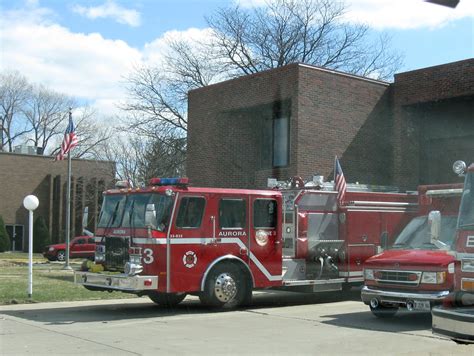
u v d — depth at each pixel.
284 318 11.23
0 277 20.00
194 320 10.98
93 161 44.56
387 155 21.23
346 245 14.27
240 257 12.49
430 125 21.48
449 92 19.81
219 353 7.89
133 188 12.29
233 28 36.00
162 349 8.15
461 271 7.77
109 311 12.33
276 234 13.12
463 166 8.52
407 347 8.32
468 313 7.12
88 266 12.45
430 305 9.92
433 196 12.29
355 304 13.71
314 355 7.78
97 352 7.93
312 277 13.87
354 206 14.46
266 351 8.02
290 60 36.16
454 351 8.02
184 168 33.12
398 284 10.48
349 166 20.47
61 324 10.45
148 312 12.16
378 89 21.42
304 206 13.77
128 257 11.67
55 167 45.44
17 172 44.09
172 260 11.55
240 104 21.92
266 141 21.48
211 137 23.14
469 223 7.87
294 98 19.73
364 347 8.31
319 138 19.95
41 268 25.94
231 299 12.39
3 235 41.59
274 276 13.00
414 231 11.86
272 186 14.50
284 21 36.34
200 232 11.95
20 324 10.42
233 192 12.52
